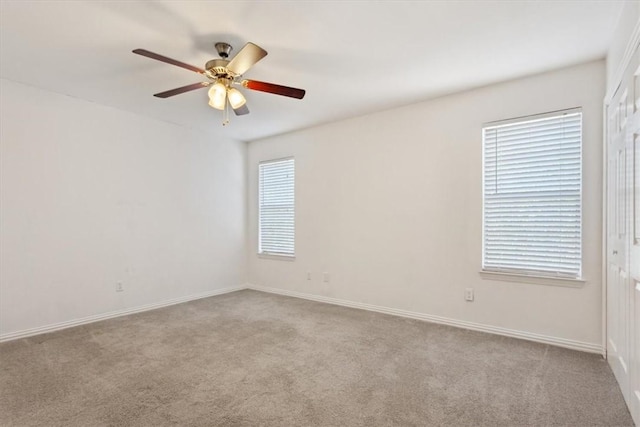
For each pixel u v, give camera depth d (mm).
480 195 3436
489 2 2102
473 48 2656
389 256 4062
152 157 4414
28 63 2900
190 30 2398
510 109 3264
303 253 4922
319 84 3328
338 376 2477
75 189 3719
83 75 3141
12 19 2248
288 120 4496
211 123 4660
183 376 2477
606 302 2744
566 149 3018
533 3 2109
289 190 5145
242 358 2793
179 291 4695
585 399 2152
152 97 3693
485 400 2150
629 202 1976
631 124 1917
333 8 2156
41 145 3475
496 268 3361
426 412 2025
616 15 2223
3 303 3221
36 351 2947
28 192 3391
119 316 4012
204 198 5043
